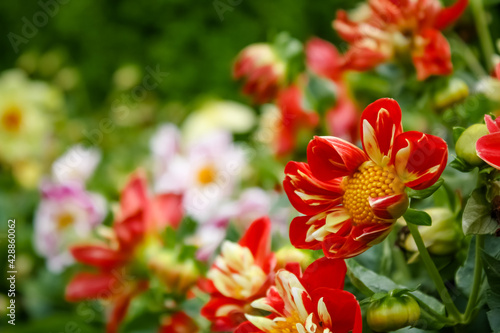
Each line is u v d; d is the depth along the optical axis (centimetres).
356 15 100
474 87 78
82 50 273
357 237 52
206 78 247
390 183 53
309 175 54
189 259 74
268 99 106
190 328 75
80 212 119
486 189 53
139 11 263
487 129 52
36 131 177
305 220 55
